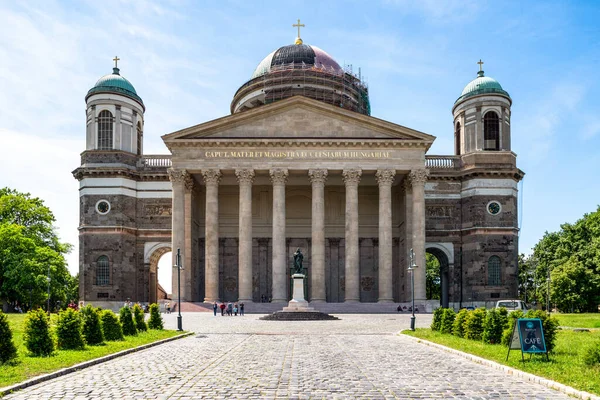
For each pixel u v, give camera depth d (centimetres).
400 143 7612
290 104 7719
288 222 8688
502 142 8581
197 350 2920
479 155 8494
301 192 8719
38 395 1753
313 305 7162
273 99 9675
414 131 7606
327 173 7600
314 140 7556
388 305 7181
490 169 8400
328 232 8675
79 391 1814
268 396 1739
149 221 8481
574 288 8644
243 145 7588
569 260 8869
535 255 11681
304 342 3306
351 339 3494
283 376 2088
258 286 8562
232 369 2256
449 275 8519
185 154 7594
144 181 8538
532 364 2230
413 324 4109
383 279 7506
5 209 8800
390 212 7569
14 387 1820
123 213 8319
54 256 8500
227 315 6475
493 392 1806
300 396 1741
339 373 2161
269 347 3042
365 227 8688
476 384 1944
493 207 8406
